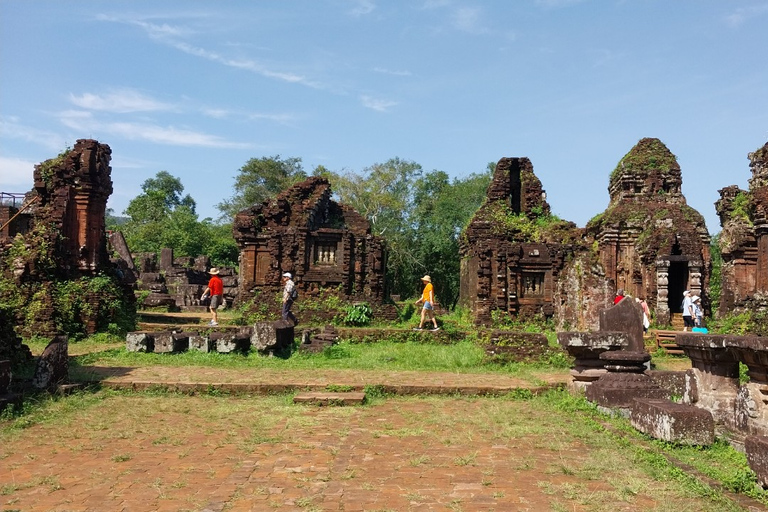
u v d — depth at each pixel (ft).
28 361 44.04
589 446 25.67
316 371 46.16
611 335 37.09
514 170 101.30
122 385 38.19
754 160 85.46
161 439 26.05
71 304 63.98
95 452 24.18
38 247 64.54
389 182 165.58
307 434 27.43
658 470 21.79
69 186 68.90
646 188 96.73
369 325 78.43
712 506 18.21
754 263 83.41
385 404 35.55
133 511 17.62
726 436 25.26
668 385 36.94
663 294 86.63
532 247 88.38
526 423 30.12
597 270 68.13
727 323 77.00
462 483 20.43
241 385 38.34
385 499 18.75
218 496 18.92
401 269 163.12
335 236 85.35
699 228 92.84
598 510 17.85
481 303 86.63
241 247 89.56
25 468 22.02
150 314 86.84
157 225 175.22
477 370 49.01
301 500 18.47
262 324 52.39
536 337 53.83
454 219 154.61
